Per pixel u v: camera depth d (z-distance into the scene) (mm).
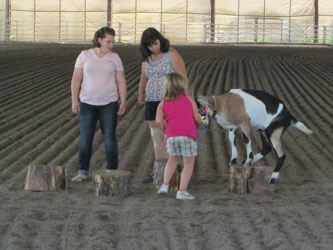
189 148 6062
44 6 41500
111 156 7117
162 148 7176
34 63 18938
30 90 14266
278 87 15789
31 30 41719
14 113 11820
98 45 6965
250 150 7465
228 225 5191
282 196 6488
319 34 39188
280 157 7289
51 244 4652
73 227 5066
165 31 41188
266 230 5016
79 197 6285
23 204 5852
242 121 7277
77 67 7047
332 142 10438
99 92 7020
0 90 14039
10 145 9477
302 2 40906
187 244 4703
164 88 6105
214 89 15180
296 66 20344
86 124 7160
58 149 9344
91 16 41594
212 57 23156
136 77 16859
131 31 40469
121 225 5156
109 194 6316
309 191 6875
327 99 14328
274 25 41500
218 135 10742
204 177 7816
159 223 5199
